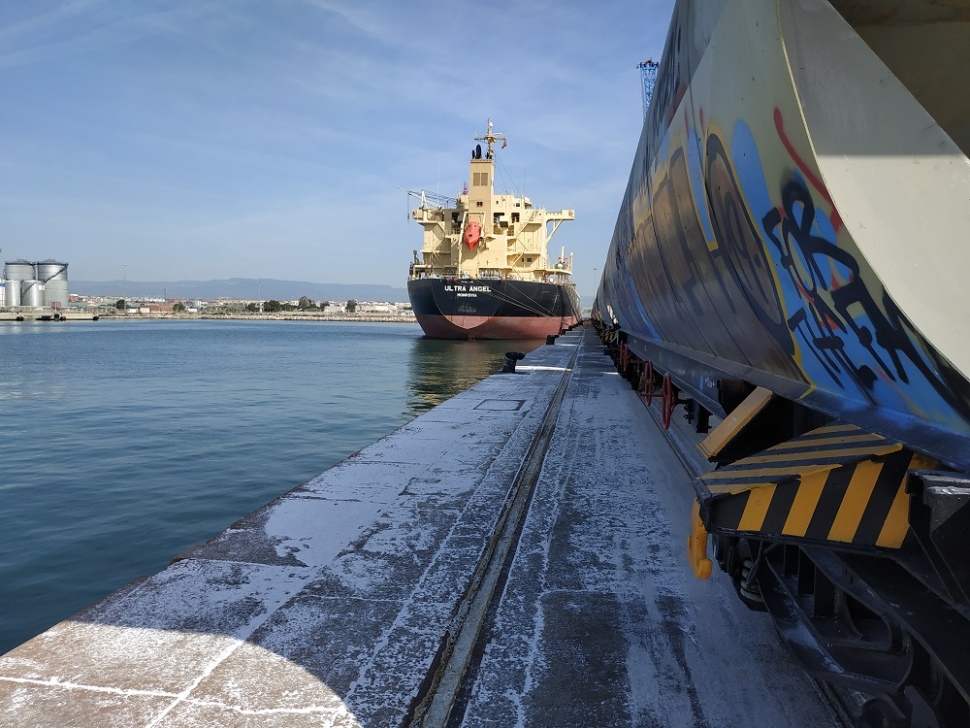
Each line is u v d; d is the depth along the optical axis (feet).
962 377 4.55
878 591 5.59
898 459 5.75
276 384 90.74
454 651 9.15
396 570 11.88
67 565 23.56
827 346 7.06
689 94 9.65
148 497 32.78
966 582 4.17
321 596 10.75
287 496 16.65
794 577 8.21
